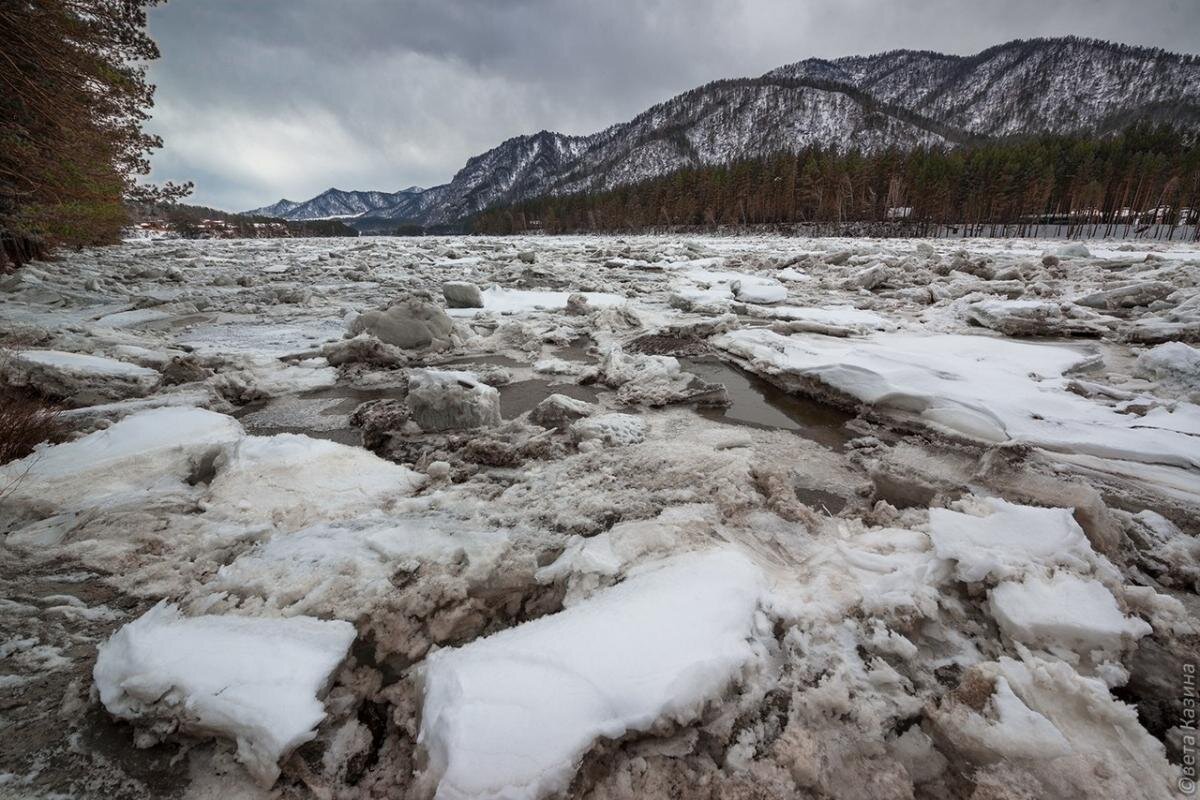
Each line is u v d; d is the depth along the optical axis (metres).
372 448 5.32
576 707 1.96
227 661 2.24
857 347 8.09
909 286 14.27
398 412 5.92
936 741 2.08
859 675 2.32
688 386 6.59
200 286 16.98
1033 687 2.17
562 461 4.66
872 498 4.05
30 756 2.02
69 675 2.38
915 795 1.91
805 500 4.08
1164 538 3.39
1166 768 1.88
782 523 3.57
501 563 3.04
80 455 4.38
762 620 2.55
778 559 3.19
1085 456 4.56
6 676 2.35
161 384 6.95
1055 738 1.96
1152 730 2.10
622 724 1.93
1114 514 3.62
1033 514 3.12
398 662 2.52
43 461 4.25
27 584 2.95
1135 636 2.34
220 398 6.62
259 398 6.97
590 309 12.32
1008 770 1.92
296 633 2.45
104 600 2.87
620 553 3.11
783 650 2.44
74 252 23.66
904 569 2.85
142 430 4.88
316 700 2.13
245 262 24.48
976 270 14.49
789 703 2.19
